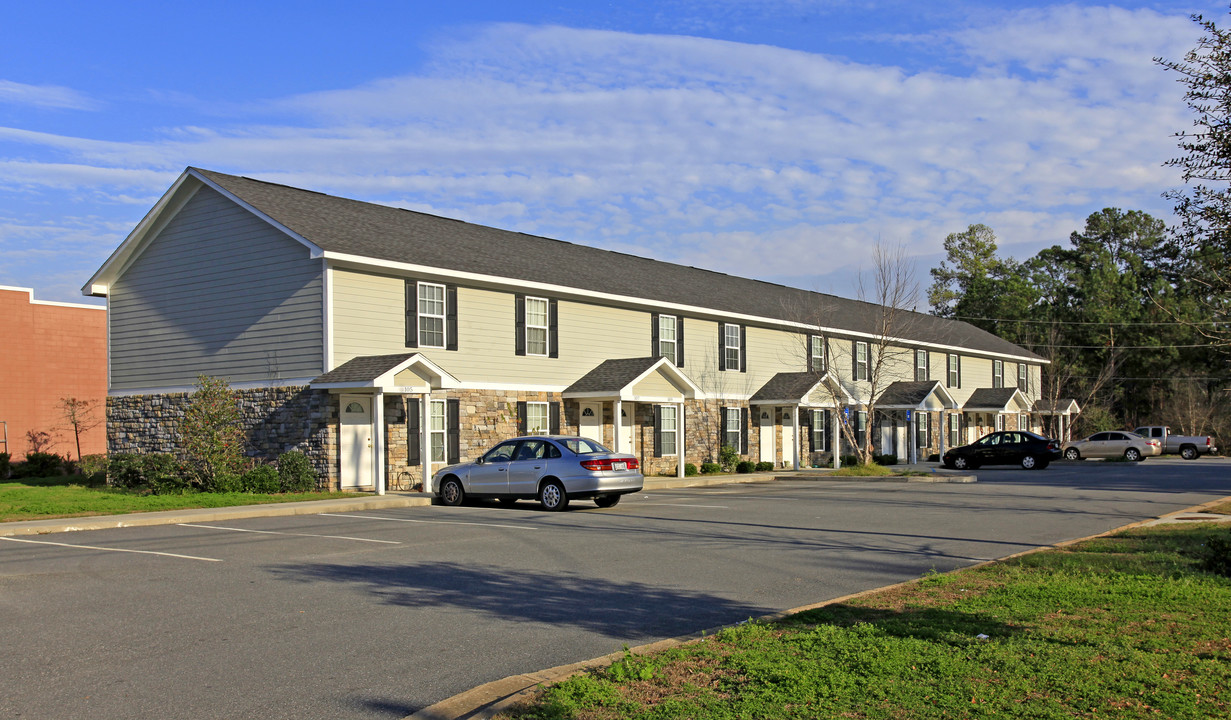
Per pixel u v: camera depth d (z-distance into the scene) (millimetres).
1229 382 58562
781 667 6578
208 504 19625
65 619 8719
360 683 6711
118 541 14422
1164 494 24281
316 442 22625
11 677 6832
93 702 6250
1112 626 7852
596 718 5648
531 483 19812
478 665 7195
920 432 47406
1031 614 8383
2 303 34812
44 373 35844
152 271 26641
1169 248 10703
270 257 23859
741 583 10766
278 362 23531
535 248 32031
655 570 11617
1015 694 5949
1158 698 5820
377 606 9344
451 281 25125
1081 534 15594
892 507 20547
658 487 27422
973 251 86062
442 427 24734
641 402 31906
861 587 10578
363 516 18453
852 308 47031
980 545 14195
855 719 5508
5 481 29531
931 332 50156
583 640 7996
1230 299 9711
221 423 23125
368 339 23281
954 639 7410
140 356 26781
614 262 35406
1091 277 68812
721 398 35250
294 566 11773
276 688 6574
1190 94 9586
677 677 6484
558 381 28344
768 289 43594
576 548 13508
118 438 27109
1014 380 58656
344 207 27328
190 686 6621
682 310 33125
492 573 11289
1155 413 64188
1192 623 7957
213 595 9867
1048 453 38188
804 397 35625
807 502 21891
